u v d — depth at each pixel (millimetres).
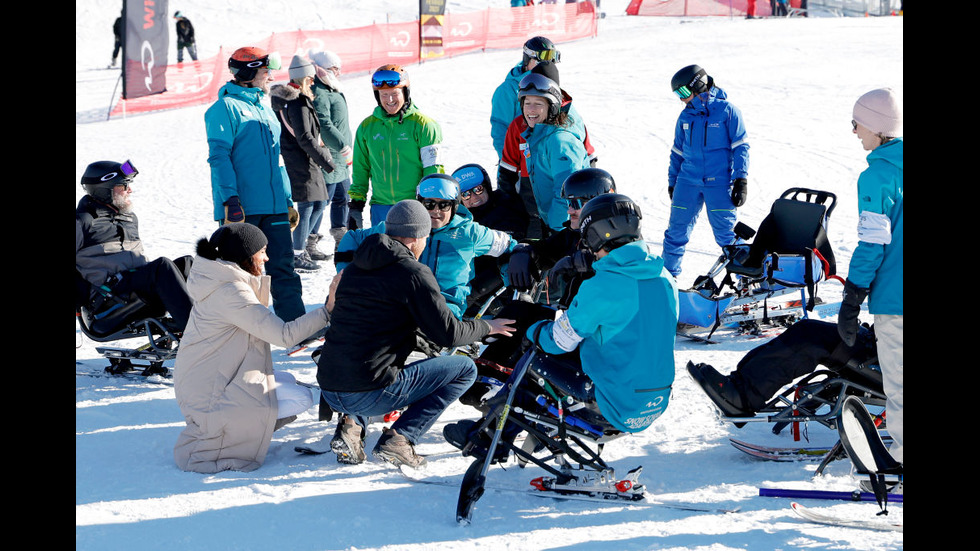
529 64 7531
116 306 6027
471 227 5395
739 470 4477
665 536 3678
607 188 4871
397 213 4613
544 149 6062
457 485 4320
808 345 4504
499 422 4066
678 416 5309
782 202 6730
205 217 11445
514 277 5145
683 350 6680
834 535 3633
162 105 20859
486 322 4691
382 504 4102
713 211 7879
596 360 4066
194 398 4617
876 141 4082
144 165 14859
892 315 4062
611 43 25781
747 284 6945
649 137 14797
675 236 8094
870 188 3990
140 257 6250
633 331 4012
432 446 4941
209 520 3928
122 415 5418
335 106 9211
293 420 5004
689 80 7648
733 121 7672
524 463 4566
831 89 18016
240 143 6605
